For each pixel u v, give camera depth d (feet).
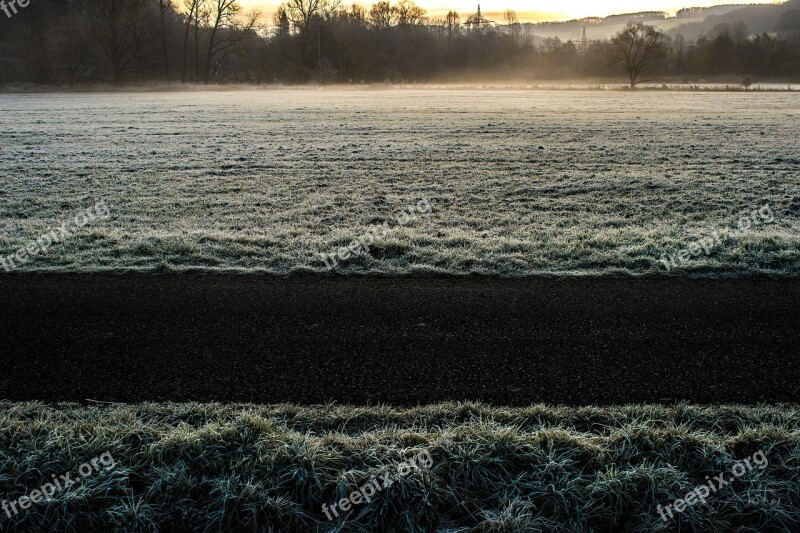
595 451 13.48
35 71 225.76
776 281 24.53
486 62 358.02
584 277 25.04
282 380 16.92
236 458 13.37
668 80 328.29
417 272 25.62
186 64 288.30
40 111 111.04
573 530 12.03
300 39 296.92
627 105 128.26
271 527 12.12
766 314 21.22
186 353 18.48
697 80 326.44
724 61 349.41
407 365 17.72
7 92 188.85
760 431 13.97
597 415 14.96
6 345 18.98
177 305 22.18
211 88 215.31
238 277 25.29
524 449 13.61
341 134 74.43
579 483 12.82
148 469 13.24
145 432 14.08
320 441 13.80
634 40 274.77
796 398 15.97
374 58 312.09
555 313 21.36
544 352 18.45
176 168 51.39
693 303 22.24
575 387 16.52
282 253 28.12
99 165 52.49
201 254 27.71
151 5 268.21
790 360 17.92
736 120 91.71
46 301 22.52
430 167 51.31
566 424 14.70
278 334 19.76
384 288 23.93
